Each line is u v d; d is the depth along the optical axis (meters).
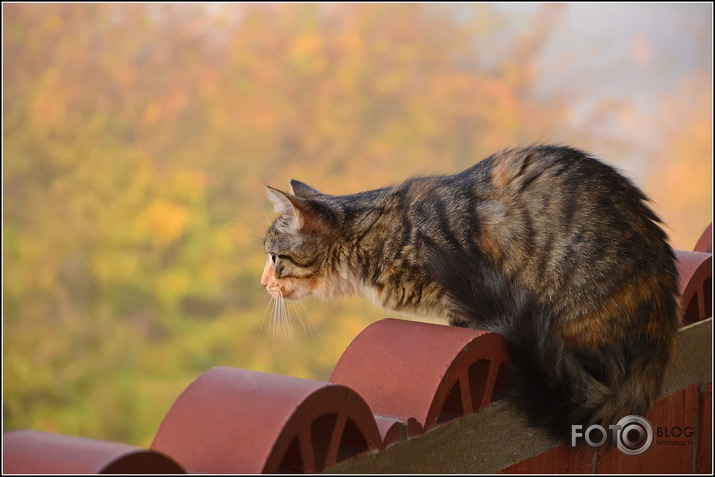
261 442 1.73
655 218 3.15
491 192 3.24
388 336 2.35
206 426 1.79
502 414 2.44
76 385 11.60
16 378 11.55
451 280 2.89
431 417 2.16
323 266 3.65
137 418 11.52
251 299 11.64
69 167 11.84
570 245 2.97
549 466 2.59
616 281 2.89
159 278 11.70
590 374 2.77
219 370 1.92
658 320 2.92
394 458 2.05
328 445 1.87
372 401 2.21
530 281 3.01
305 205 3.58
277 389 1.83
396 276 3.32
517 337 2.50
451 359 2.22
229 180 11.95
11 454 1.59
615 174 3.19
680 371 3.16
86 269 11.77
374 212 3.48
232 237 11.72
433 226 3.25
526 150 3.33
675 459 3.15
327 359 11.02
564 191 3.08
